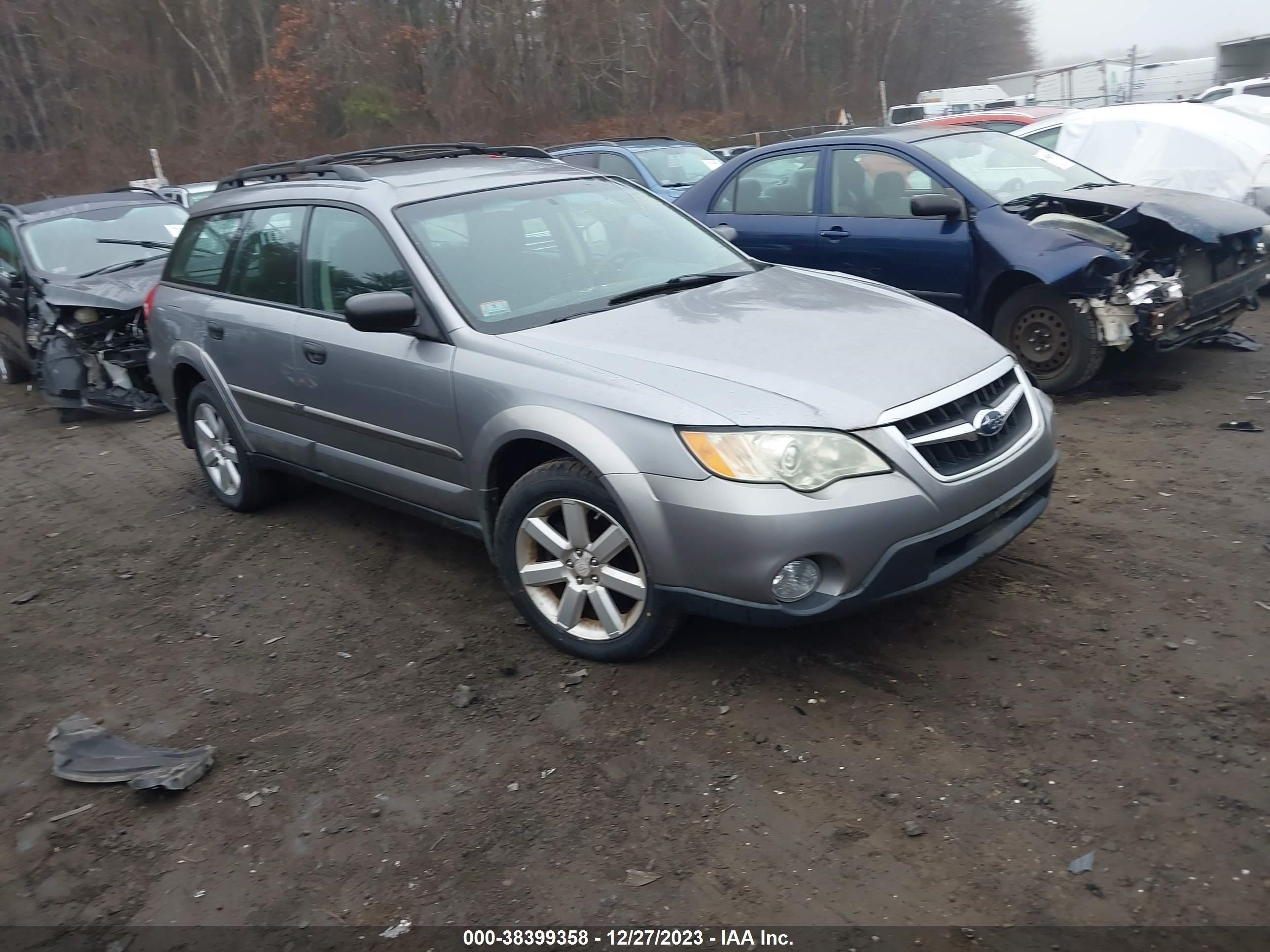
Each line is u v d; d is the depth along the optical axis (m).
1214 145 9.22
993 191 7.18
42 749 3.96
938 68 57.75
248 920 2.98
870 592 3.50
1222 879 2.76
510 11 39.47
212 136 37.69
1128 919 2.67
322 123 39.75
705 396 3.56
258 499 6.07
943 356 3.88
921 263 7.04
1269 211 8.85
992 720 3.50
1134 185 8.02
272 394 5.30
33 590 5.48
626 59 41.22
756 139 35.81
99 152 37.03
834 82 45.66
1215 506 4.99
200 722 4.03
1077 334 6.62
